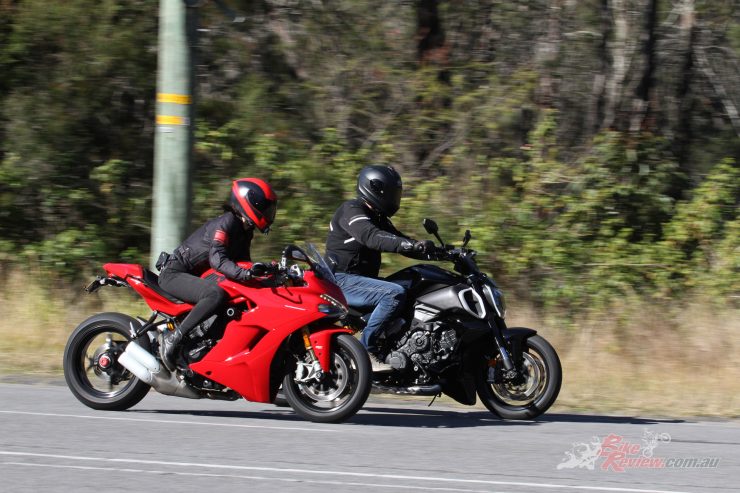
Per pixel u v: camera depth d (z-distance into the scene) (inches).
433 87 2261.3
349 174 2160.4
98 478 845.8
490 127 2185.0
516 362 1179.3
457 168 2199.8
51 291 2022.6
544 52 2304.4
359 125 2349.9
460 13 2356.1
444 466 917.2
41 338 1689.2
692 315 1843.0
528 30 2336.4
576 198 2094.0
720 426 1191.6
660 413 1296.8
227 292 1133.1
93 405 1183.6
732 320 1801.2
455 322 1172.5
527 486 849.5
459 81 2268.7
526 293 2004.2
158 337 1163.9
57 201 2206.0
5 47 2192.4
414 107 2308.1
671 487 860.6
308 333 1121.4
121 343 1193.4
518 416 1186.6
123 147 2311.8
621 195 2127.2
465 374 1185.4
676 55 2373.3
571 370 1568.7
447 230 2054.6
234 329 1125.7
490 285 1186.0
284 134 2244.1
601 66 2285.9
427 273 1208.2
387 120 2311.8
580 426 1160.8
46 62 2239.2
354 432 1080.2
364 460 935.0
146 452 951.0
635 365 1608.0
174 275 1154.0
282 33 2394.2
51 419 1109.1
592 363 1615.4
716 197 2076.8
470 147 2213.3
